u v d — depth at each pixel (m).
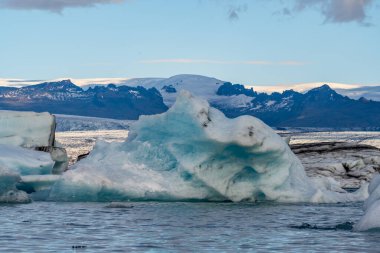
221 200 63.28
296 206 60.69
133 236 41.69
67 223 47.69
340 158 100.81
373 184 49.12
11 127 76.75
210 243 39.00
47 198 63.03
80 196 62.06
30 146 76.12
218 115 62.78
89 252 35.59
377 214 42.78
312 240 39.81
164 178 62.91
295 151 106.44
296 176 65.88
